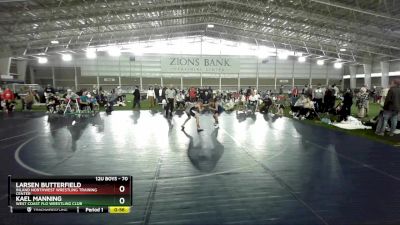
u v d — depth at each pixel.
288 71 40.69
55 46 31.00
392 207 3.71
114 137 9.02
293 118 14.89
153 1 21.36
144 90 37.38
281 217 3.42
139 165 5.71
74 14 20.02
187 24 30.41
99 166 5.64
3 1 14.88
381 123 9.38
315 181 4.70
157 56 39.53
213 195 4.10
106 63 39.41
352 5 18.77
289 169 5.39
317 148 7.32
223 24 31.34
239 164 5.77
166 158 6.27
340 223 3.28
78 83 39.53
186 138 8.82
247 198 3.99
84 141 8.33
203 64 32.75
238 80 39.28
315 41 31.61
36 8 19.33
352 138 8.79
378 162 5.90
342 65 41.22
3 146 7.60
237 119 14.41
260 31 31.50
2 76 28.06
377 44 26.39
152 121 13.37
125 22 25.11
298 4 21.27
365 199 3.96
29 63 38.47
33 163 5.87
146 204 3.79
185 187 4.42
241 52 39.94
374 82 36.66
